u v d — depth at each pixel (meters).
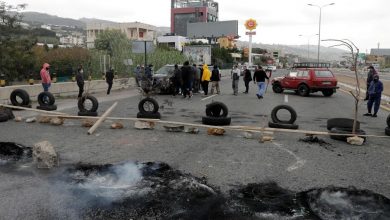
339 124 9.55
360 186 5.64
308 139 8.87
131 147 7.84
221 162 6.80
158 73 21.83
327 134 8.85
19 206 4.68
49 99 13.02
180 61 38.50
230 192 5.30
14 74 22.44
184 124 9.52
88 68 26.53
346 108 16.00
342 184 5.72
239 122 11.41
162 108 13.51
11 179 5.69
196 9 127.62
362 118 13.13
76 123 10.65
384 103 18.06
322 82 21.47
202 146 8.05
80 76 17.64
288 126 9.95
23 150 7.47
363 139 8.59
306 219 4.46
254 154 7.42
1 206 4.68
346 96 22.56
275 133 9.67
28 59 23.12
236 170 6.32
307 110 15.04
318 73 21.75
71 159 6.85
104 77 25.11
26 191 5.20
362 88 28.77
